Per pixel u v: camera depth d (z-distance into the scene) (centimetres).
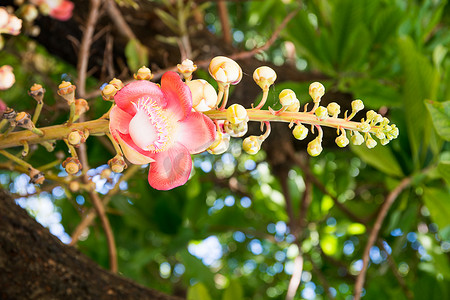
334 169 221
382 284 190
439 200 138
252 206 233
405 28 164
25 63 151
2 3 128
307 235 217
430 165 135
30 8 90
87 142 153
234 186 214
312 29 159
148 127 67
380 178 214
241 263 279
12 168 87
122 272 179
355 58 156
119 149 70
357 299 113
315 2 175
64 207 184
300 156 200
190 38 156
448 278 159
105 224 120
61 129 71
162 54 151
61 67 179
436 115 95
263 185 218
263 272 271
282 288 258
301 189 223
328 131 160
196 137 69
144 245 198
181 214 188
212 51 157
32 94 70
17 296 76
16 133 71
